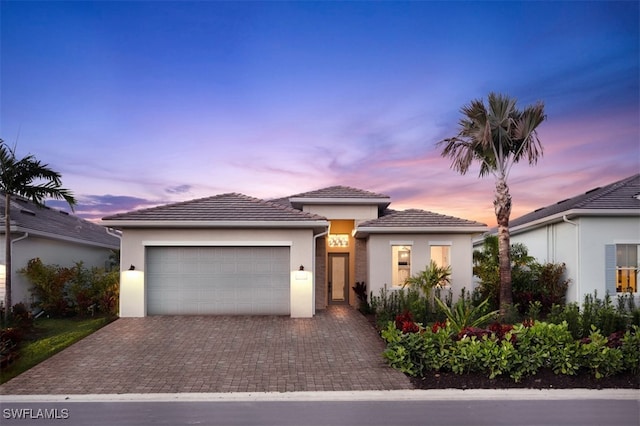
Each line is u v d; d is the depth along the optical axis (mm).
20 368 9078
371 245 16828
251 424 6434
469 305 13711
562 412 6902
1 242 14742
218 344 10977
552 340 8484
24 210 17453
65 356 9953
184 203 15359
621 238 15703
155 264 14648
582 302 15539
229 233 14656
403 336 8953
